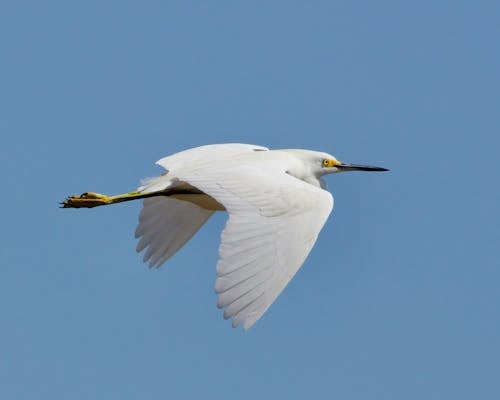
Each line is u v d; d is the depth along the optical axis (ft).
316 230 45.27
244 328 42.09
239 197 46.06
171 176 53.11
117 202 54.60
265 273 43.45
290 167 54.65
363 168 59.62
